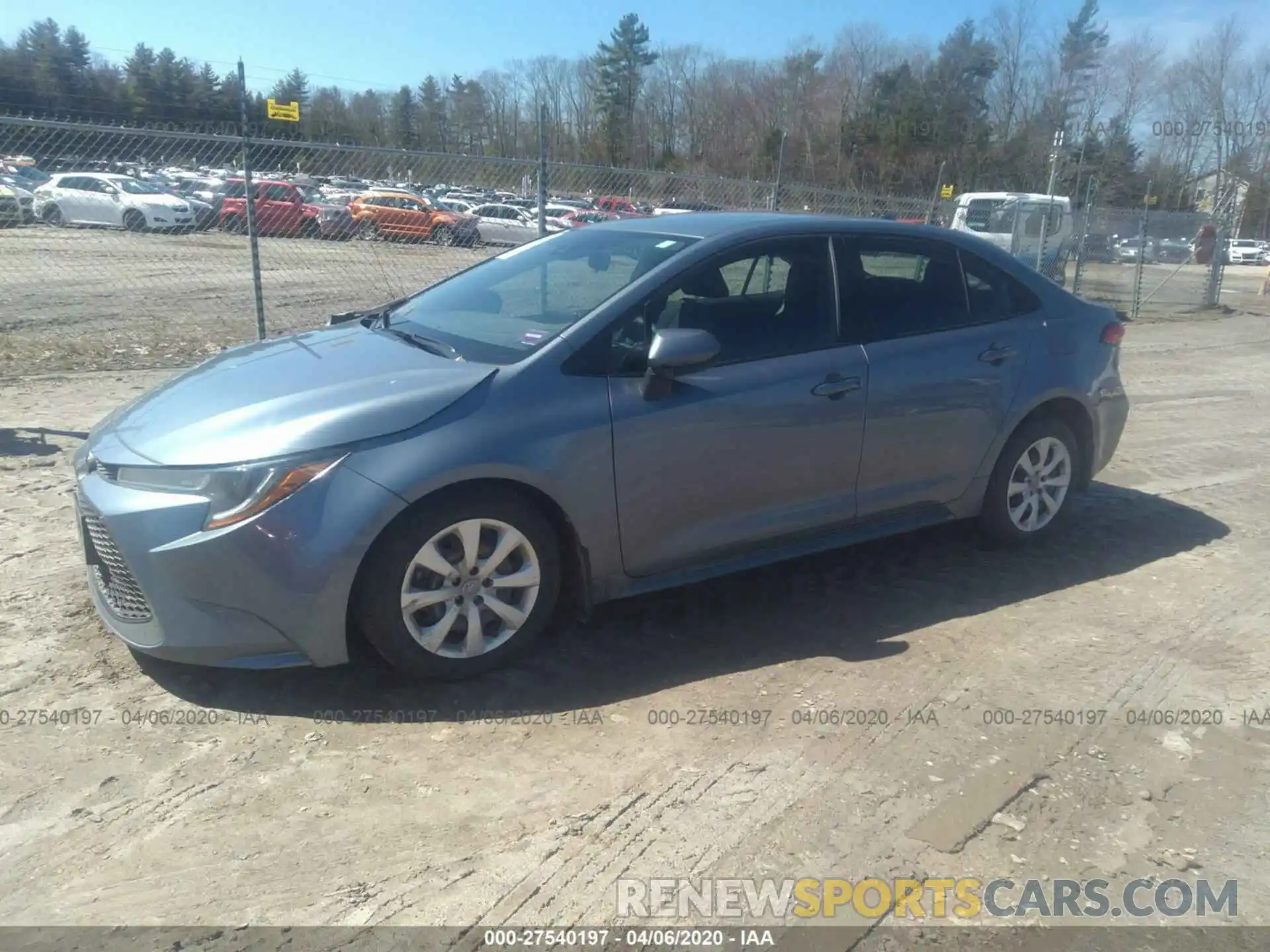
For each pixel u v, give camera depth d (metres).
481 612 3.64
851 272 4.50
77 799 2.94
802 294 4.36
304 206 14.46
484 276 4.74
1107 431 5.36
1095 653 4.12
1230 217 34.97
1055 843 2.91
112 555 3.45
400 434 3.40
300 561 3.25
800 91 47.41
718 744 3.36
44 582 4.34
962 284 4.86
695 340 3.72
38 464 5.98
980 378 4.73
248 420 3.44
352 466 3.31
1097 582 4.89
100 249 15.88
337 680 3.65
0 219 15.39
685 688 3.72
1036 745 3.42
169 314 12.60
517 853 2.79
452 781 3.10
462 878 2.68
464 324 4.21
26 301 13.49
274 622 3.30
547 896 2.63
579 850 2.81
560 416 3.64
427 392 3.52
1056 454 5.20
